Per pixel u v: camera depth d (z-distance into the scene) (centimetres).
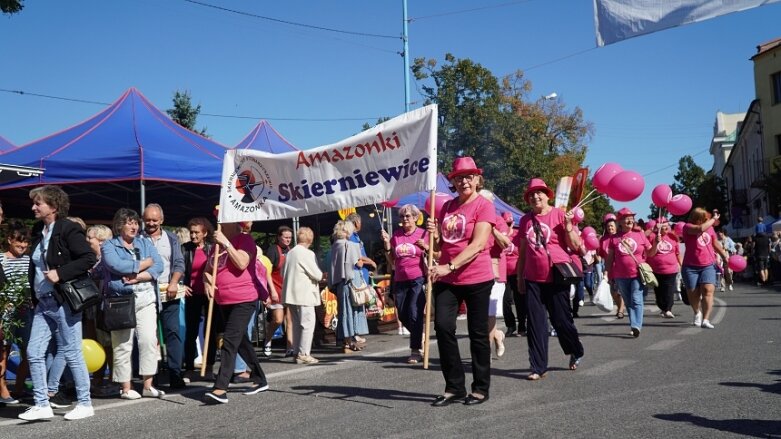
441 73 3466
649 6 594
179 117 3556
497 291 891
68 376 736
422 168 671
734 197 5159
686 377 702
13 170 958
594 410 573
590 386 677
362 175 711
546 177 3675
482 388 622
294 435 534
